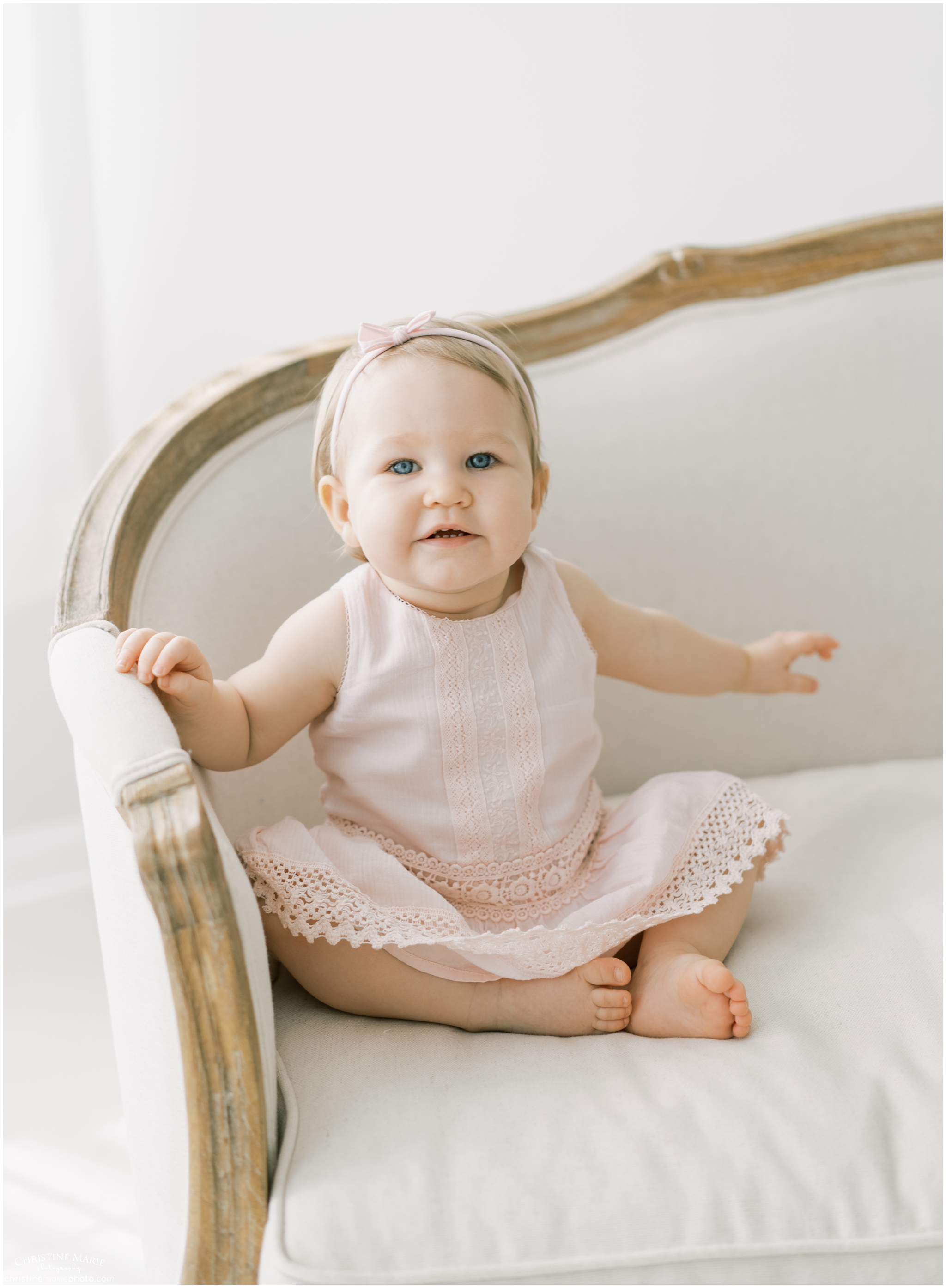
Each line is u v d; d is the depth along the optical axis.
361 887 1.03
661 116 1.86
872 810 1.35
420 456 1.06
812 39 1.82
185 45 1.80
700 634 1.32
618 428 1.54
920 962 1.02
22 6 1.71
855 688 1.58
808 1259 0.76
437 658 1.11
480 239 1.89
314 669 1.11
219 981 0.75
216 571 1.27
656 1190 0.78
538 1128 0.83
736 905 1.10
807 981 1.00
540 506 1.20
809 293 1.59
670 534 1.54
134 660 0.94
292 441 1.38
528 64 1.85
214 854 0.74
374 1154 0.81
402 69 1.84
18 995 1.73
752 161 1.86
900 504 1.57
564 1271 0.75
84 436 1.86
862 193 1.85
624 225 1.89
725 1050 0.92
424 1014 1.00
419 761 1.11
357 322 1.90
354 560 1.39
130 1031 0.87
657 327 1.57
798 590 1.57
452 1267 0.75
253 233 1.86
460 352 1.09
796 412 1.56
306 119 1.84
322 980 1.01
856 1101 0.84
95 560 1.09
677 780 1.20
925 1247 0.76
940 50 1.80
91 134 1.79
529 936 0.98
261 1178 0.79
